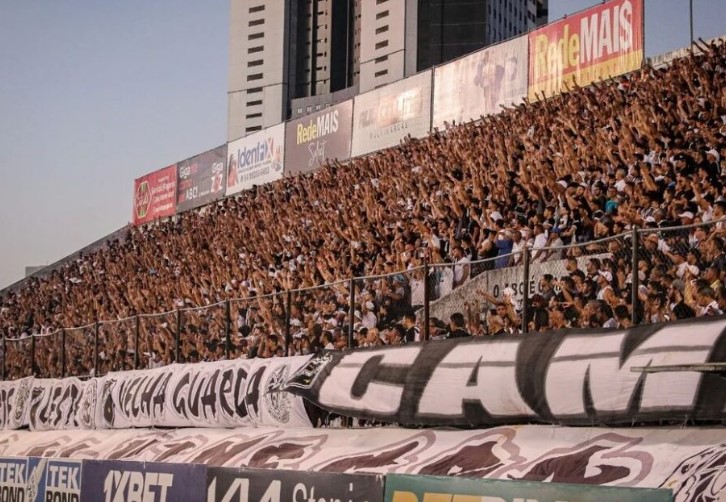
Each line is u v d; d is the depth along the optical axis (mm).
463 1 115125
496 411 10656
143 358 19031
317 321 14469
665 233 10383
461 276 12383
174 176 45875
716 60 19375
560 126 21875
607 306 10398
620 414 9258
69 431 19875
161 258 37438
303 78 141000
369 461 11617
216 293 26875
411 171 26672
